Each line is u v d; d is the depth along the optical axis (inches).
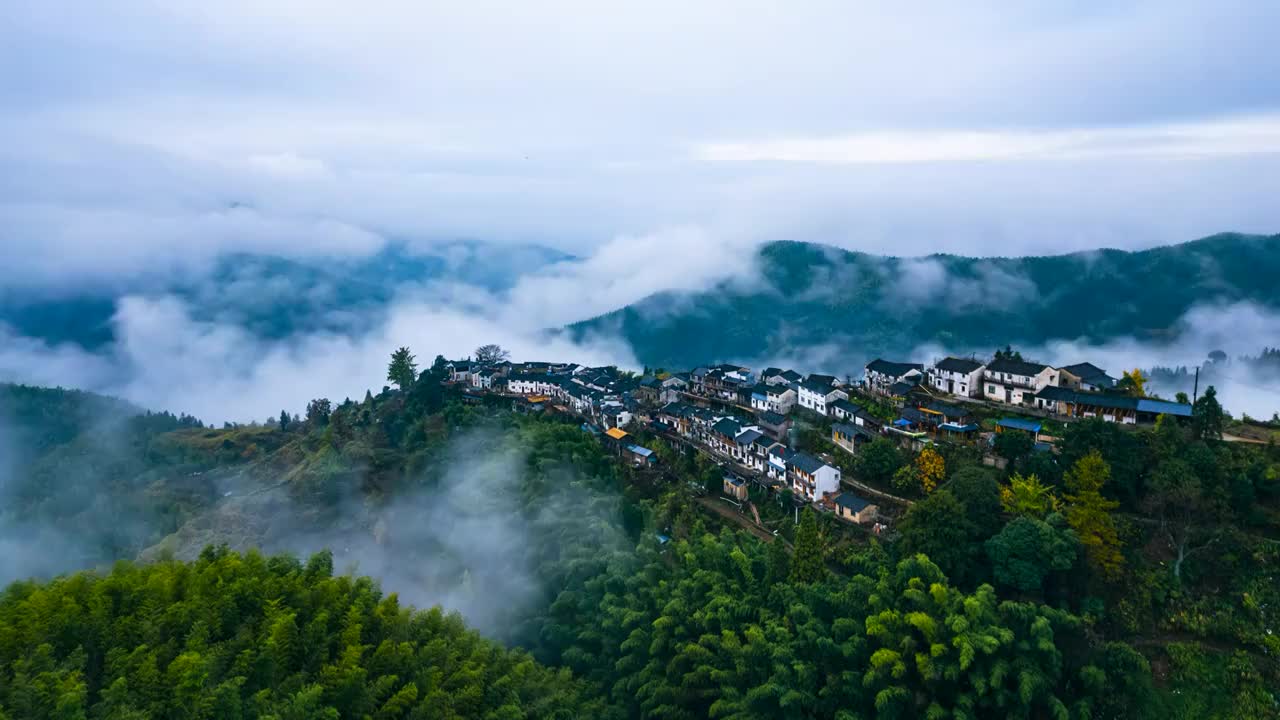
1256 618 2384.4
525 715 2335.1
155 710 1790.1
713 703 2488.9
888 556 2920.8
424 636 2458.2
